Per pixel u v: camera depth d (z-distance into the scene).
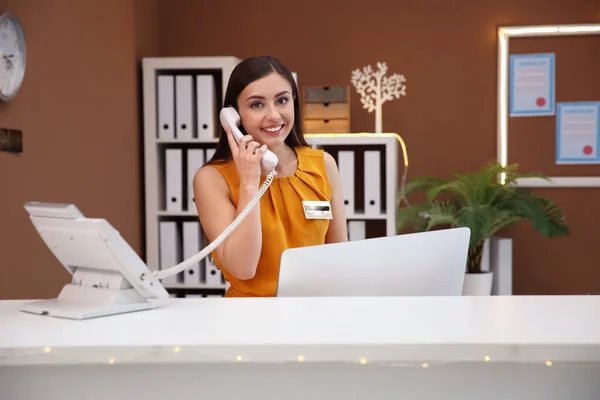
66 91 3.67
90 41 3.96
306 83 4.99
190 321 1.23
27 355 1.06
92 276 1.42
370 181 4.48
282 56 5.00
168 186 4.58
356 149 4.94
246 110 2.00
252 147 1.81
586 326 1.16
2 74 2.97
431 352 1.04
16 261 3.18
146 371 1.08
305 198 2.10
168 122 4.57
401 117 4.97
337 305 1.38
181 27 5.05
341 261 1.56
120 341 1.08
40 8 3.41
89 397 1.08
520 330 1.13
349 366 1.07
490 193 4.51
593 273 4.91
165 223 4.59
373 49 4.95
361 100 4.84
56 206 1.38
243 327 1.17
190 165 4.54
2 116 3.07
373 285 1.59
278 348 1.05
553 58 4.86
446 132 4.94
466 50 4.91
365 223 4.89
